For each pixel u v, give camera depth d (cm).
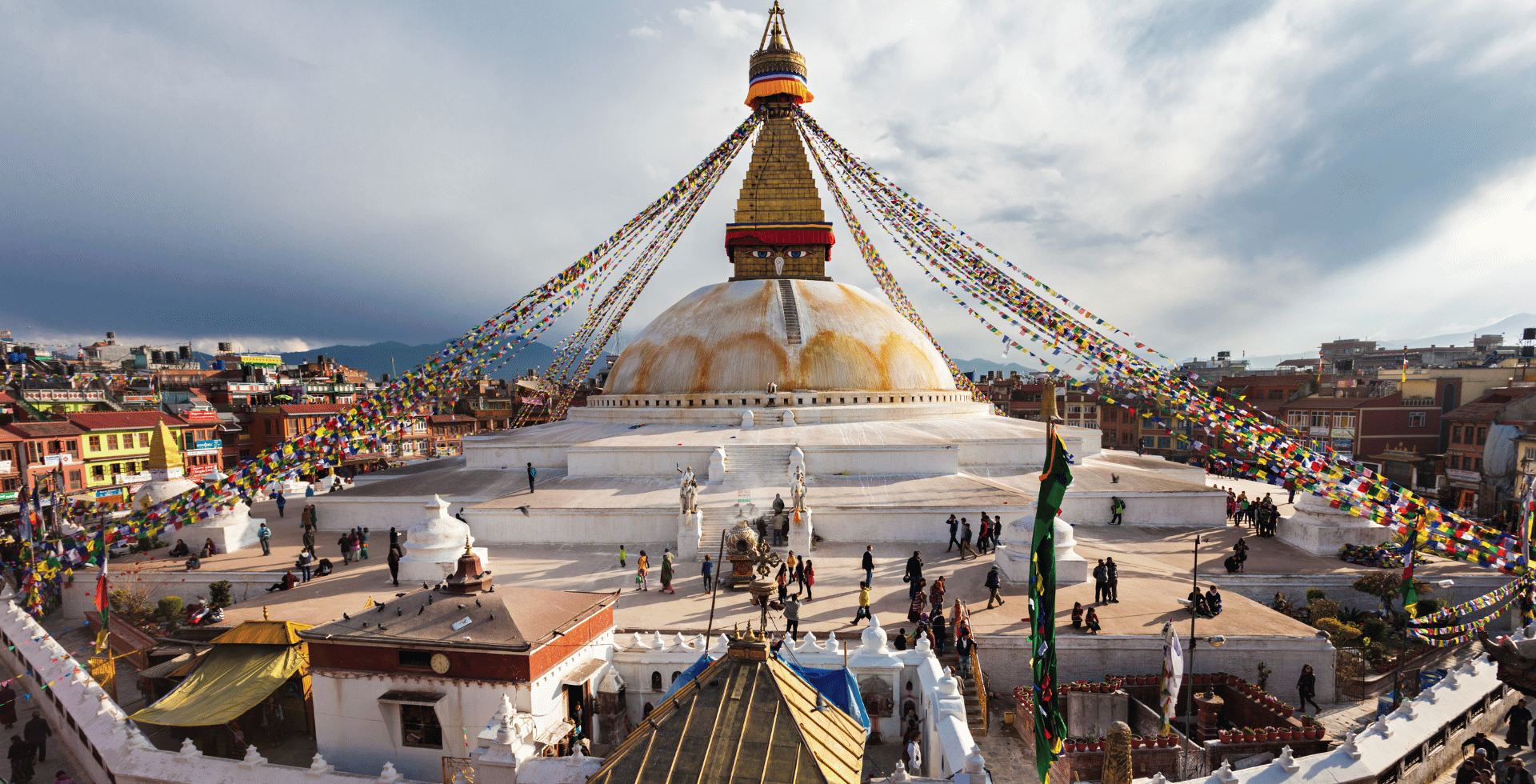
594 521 3005
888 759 1583
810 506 2988
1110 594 2166
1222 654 1881
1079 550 2806
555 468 3947
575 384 4794
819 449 3519
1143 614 2075
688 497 2808
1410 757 1420
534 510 3019
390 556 2555
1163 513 3284
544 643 1474
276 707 1789
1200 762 1478
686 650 1716
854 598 2278
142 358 9012
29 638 2203
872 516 2956
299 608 2294
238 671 1755
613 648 1744
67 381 6369
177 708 1650
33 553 2431
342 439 2692
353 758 1517
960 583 2414
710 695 870
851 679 1184
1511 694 1775
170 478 3281
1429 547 1883
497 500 3172
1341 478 1705
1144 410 2080
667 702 891
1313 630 1941
